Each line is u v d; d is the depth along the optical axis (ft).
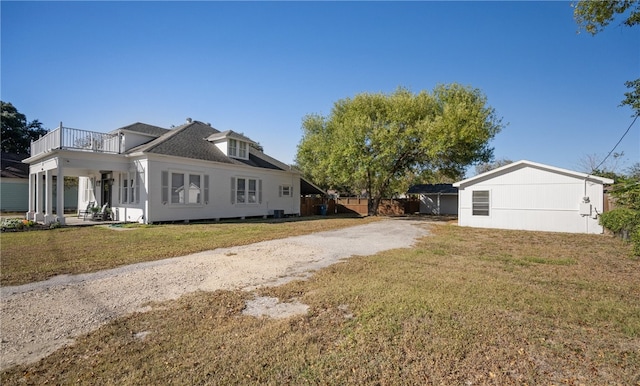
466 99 69.51
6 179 80.43
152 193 49.93
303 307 14.30
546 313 13.55
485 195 54.19
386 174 75.56
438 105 71.61
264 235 39.06
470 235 41.98
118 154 50.83
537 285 17.81
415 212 107.45
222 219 61.21
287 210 77.87
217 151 63.98
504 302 14.80
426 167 78.18
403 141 65.62
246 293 16.28
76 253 26.45
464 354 10.09
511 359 9.83
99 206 60.08
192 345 10.65
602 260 25.30
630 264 23.85
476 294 15.92
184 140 59.52
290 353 10.07
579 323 12.60
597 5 26.99
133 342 10.94
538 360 9.80
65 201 90.89
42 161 51.34
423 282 18.08
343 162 69.97
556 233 45.06
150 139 60.59
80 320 12.85
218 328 12.00
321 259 24.98
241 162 65.87
